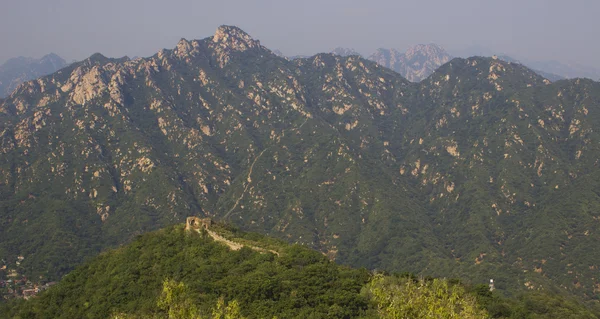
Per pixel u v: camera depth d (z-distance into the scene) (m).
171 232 167.25
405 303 80.88
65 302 144.38
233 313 85.56
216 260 143.75
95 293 140.88
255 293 123.06
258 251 151.25
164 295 91.12
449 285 158.38
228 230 178.25
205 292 125.88
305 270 139.50
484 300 150.12
